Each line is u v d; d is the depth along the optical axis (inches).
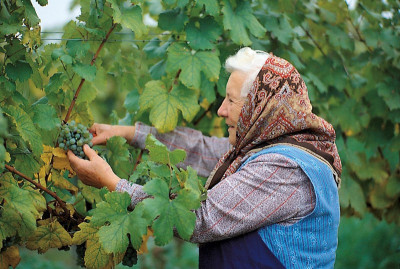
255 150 77.3
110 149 84.9
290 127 75.2
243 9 98.8
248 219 70.9
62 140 77.8
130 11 84.3
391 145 129.1
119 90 117.6
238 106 79.4
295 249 72.2
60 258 220.1
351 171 128.3
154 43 107.0
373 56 128.4
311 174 72.1
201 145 98.0
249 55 79.6
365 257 217.9
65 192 88.4
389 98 124.6
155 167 72.3
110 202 70.6
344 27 128.3
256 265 71.8
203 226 71.1
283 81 75.4
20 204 70.2
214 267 74.5
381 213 135.5
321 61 124.8
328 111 122.6
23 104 77.4
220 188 72.4
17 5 73.9
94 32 82.2
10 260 77.6
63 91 87.4
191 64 93.2
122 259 83.0
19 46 74.9
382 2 129.5
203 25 95.5
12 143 75.0
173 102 94.1
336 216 77.1
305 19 122.8
